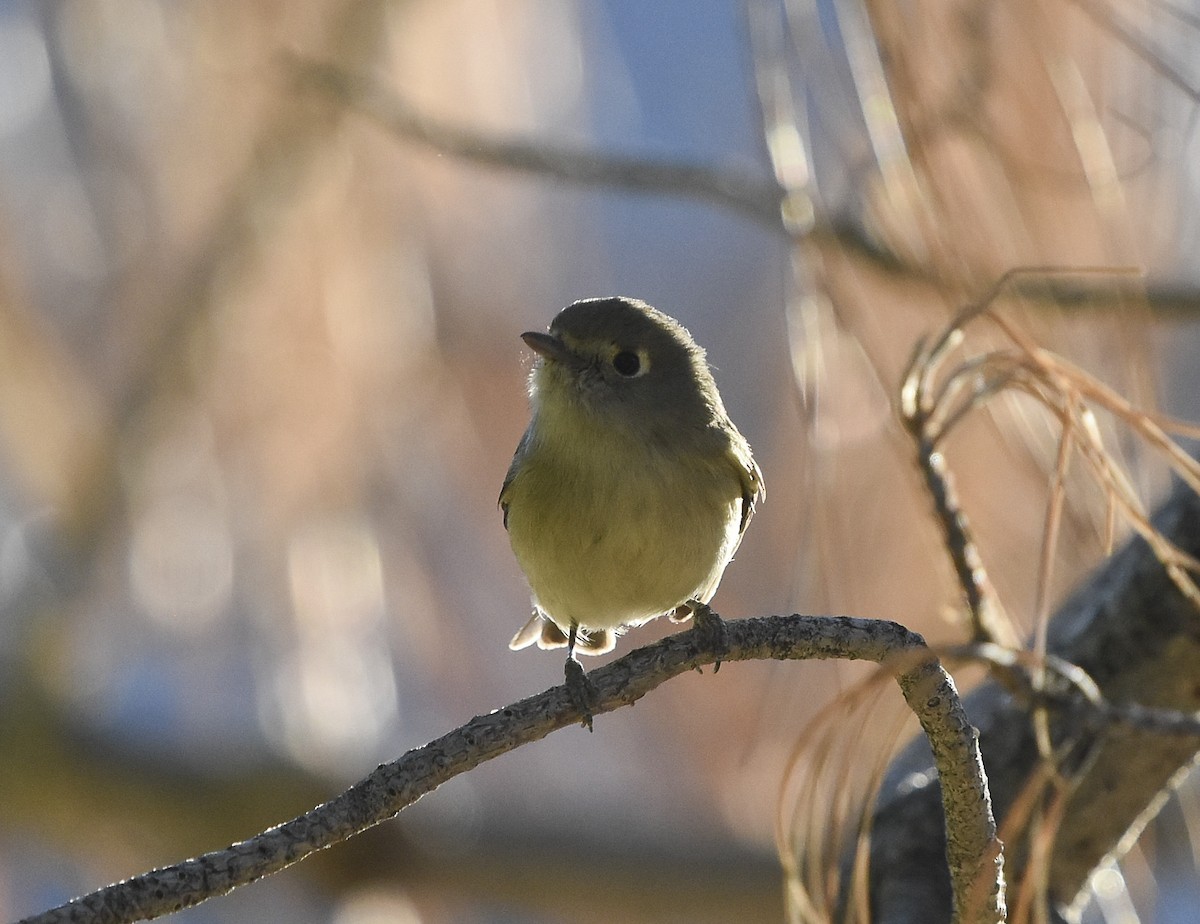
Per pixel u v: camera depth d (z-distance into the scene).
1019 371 5.66
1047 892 6.40
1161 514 6.52
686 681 11.52
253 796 11.59
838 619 5.34
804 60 6.84
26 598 12.10
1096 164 6.60
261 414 10.78
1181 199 7.59
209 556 11.60
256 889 12.17
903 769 6.48
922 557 7.91
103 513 12.10
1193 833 6.81
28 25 12.16
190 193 11.40
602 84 13.28
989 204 6.56
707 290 14.45
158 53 11.67
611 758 12.29
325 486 10.79
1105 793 6.33
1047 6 6.61
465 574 11.49
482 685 11.53
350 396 10.67
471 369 11.25
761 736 10.62
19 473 12.41
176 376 11.68
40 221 12.02
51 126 12.02
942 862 6.15
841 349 7.17
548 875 11.80
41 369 12.01
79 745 11.95
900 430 6.29
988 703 6.52
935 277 6.49
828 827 5.65
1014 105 6.55
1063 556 6.83
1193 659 6.41
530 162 8.86
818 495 6.49
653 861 11.62
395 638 11.86
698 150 13.80
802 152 6.79
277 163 10.78
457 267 11.28
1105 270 5.49
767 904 11.71
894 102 6.25
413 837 11.47
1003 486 7.39
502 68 11.14
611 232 14.70
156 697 12.50
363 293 10.73
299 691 11.52
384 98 9.23
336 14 10.89
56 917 4.30
